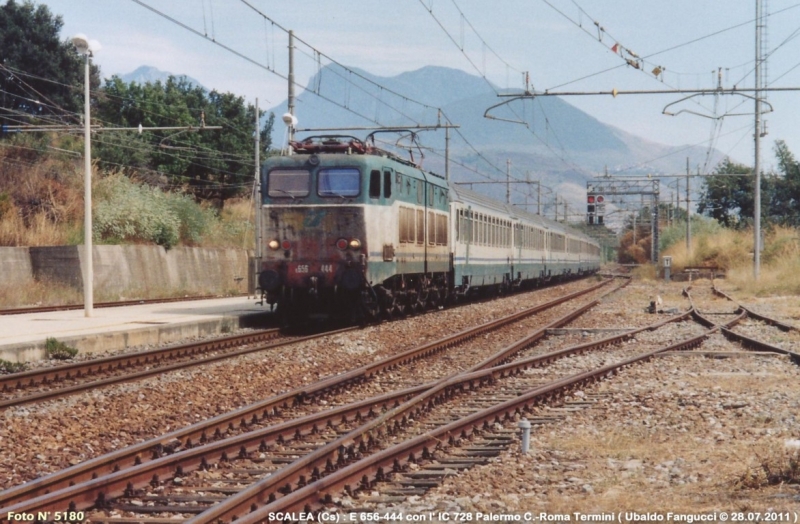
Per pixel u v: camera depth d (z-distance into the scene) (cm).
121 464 807
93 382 1247
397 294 2353
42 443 928
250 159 5600
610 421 1075
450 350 1816
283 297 2156
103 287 3250
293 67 2762
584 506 707
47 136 4425
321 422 1012
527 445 901
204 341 1736
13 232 3303
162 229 3819
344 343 1842
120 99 5234
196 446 909
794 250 5050
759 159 4362
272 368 1494
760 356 1703
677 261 6638
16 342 1545
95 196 3803
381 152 2212
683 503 713
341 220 2055
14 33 4894
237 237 4697
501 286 3953
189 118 5297
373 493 750
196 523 605
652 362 1638
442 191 2750
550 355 1645
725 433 991
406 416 1053
